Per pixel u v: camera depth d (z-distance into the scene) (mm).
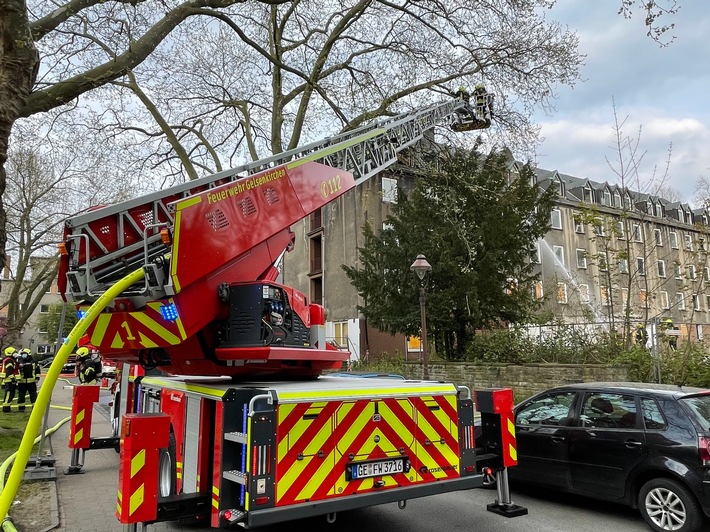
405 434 5129
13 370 16047
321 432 4605
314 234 35188
